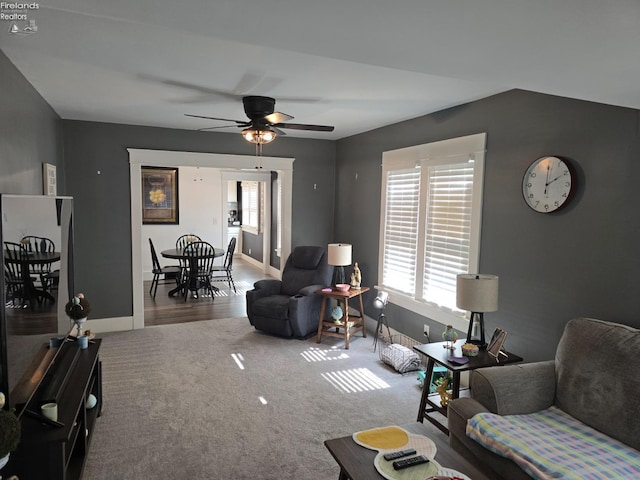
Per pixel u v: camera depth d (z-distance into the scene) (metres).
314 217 6.38
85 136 5.10
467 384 3.81
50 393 2.28
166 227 9.09
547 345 3.12
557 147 3.02
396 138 4.95
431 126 4.37
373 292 5.45
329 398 3.62
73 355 2.89
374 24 1.52
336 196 6.40
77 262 5.19
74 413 2.21
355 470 1.96
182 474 2.60
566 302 2.97
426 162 4.39
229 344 4.92
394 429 2.33
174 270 7.61
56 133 4.62
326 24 1.53
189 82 3.30
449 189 4.12
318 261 5.65
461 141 3.91
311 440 2.99
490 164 3.63
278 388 3.79
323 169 6.36
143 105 4.15
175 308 6.54
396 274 4.99
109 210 5.28
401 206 4.87
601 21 1.42
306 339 5.12
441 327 4.24
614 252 2.65
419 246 4.52
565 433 2.28
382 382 3.95
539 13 1.38
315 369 4.23
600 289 2.74
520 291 3.34
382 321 5.20
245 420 3.24
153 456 2.77
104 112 4.53
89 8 1.44
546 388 2.61
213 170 9.30
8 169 2.69
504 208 3.48
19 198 2.23
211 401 3.54
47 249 2.62
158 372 4.11
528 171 3.20
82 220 5.17
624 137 2.58
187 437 3.00
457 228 4.02
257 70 2.97
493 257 3.61
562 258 2.99
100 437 2.98
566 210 2.96
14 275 2.15
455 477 1.89
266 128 3.75
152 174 8.88
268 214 9.27
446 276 4.17
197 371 4.14
